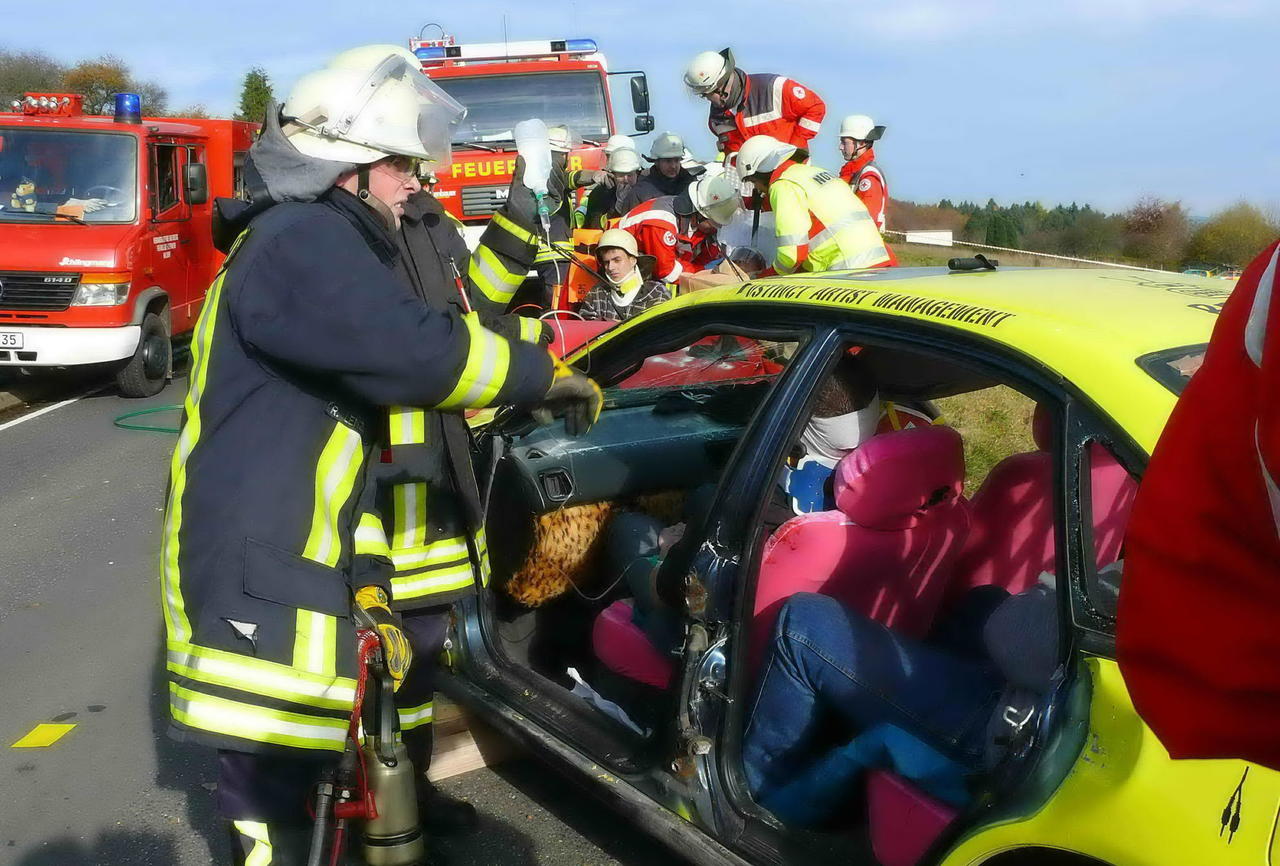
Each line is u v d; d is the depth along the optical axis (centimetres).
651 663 287
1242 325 121
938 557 278
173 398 952
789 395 244
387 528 281
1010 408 323
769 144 549
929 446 261
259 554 209
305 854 226
